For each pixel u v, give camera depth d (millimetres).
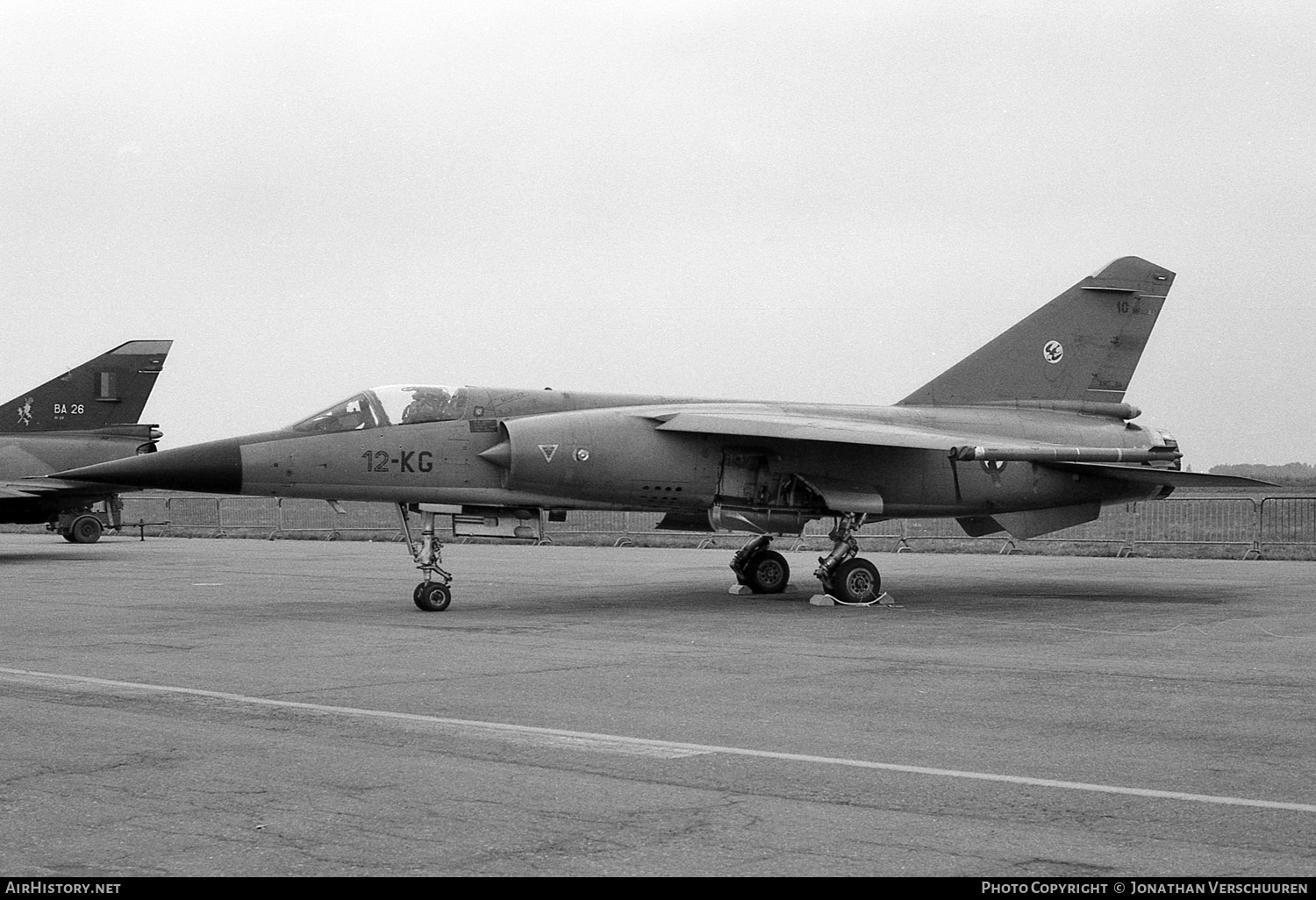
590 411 18922
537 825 6410
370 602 19438
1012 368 21422
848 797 6980
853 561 18891
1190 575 24750
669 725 9102
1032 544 34438
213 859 5836
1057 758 8016
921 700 10234
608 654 13172
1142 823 6473
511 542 40219
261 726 9039
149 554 33750
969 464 20000
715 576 24938
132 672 11812
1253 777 7484
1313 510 34344
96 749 8203
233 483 17531
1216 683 11133
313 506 57469
